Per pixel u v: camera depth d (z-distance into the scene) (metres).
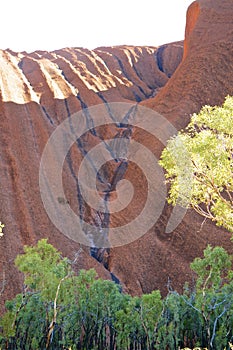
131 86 82.44
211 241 32.09
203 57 48.31
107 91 73.44
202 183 21.75
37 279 21.31
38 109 56.31
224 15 53.22
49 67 75.56
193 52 51.50
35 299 21.48
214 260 21.14
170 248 33.81
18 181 40.88
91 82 74.06
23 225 36.94
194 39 53.75
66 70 76.62
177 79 50.22
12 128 47.19
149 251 34.66
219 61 46.09
